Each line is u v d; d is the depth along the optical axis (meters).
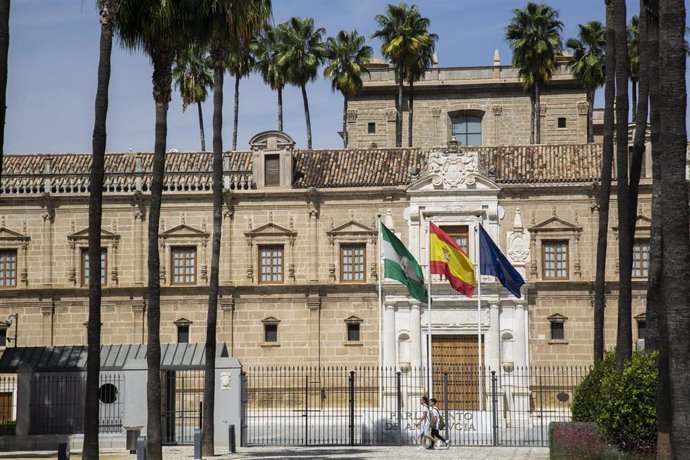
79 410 48.75
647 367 33.97
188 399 65.31
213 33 39.16
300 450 45.25
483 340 67.50
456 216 68.56
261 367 68.56
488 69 94.88
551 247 68.44
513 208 68.62
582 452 33.06
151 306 37.03
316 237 69.38
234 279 69.50
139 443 33.91
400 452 43.53
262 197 69.75
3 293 69.56
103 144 34.53
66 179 70.81
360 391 68.00
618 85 39.75
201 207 69.94
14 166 73.06
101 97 34.62
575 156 70.12
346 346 68.38
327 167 71.38
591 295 67.38
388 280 67.94
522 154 71.00
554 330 67.69
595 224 67.88
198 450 38.66
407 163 71.06
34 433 48.44
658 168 34.25
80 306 69.69
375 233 69.00
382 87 95.19
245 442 48.62
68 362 50.19
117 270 69.69
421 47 92.56
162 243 69.81
